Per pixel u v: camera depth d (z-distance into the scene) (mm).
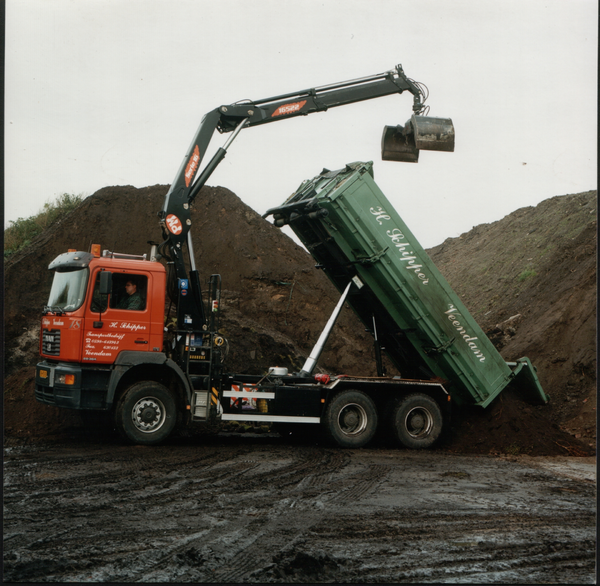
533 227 28125
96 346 9578
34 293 16297
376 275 10930
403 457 10055
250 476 7961
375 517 6227
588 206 24562
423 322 11000
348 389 11039
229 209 20812
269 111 11312
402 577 4723
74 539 5285
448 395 11422
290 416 10641
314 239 11789
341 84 11625
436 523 6098
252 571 4719
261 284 18766
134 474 7793
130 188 20734
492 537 5723
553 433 11555
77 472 7809
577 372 14820
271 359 15141
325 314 18484
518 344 17609
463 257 32875
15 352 14008
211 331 10586
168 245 10594
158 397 9852
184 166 10641
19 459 8562
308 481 7812
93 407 9516
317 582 4578
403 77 11773
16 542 5180
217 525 5781
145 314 9852
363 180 10617
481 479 8383
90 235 19062
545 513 6605
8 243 20219
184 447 9930
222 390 10625
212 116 10953
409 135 11227
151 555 4969
